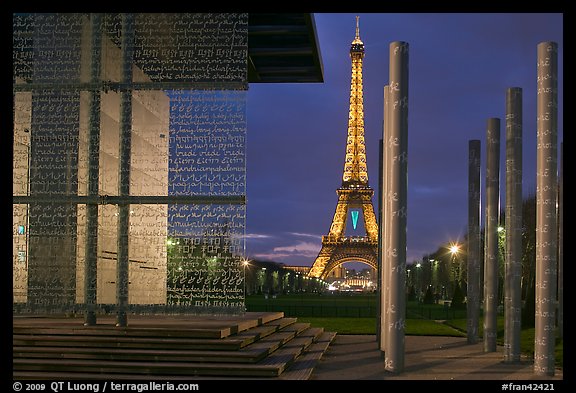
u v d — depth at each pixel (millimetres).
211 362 21141
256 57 41625
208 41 27266
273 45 39406
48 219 27047
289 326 36219
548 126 24203
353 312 72875
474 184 36844
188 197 25531
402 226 24047
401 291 23969
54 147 27500
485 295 32688
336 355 30172
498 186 32594
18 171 27891
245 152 25797
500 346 35312
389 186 24344
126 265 24781
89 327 23125
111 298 33562
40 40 27172
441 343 37469
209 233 25656
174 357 21250
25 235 27625
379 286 34656
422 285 166125
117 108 33938
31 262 26984
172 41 27281
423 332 45188
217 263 25656
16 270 27469
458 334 43844
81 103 28484
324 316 64125
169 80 29219
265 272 176000
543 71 24328
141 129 34656
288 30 37125
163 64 27609
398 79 24062
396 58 24109
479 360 28969
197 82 25859
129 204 25312
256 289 169125
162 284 29016
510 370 25641
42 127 27469
